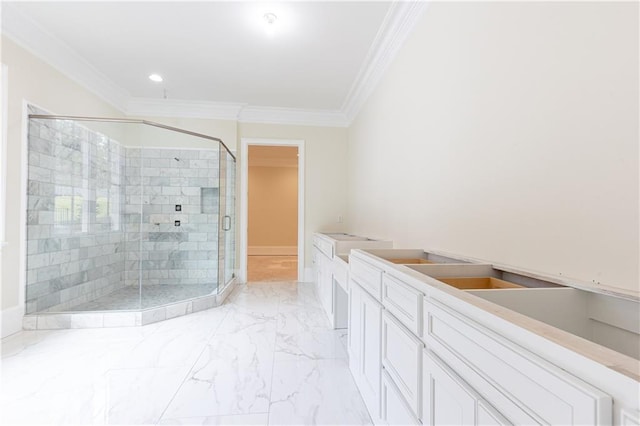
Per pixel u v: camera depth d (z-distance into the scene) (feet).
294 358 6.53
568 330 2.64
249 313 9.66
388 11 7.15
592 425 1.25
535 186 3.48
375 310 4.36
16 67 7.81
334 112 14.52
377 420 4.27
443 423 2.47
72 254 9.81
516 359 1.68
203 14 7.49
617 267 2.56
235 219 14.26
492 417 1.84
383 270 4.14
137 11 7.41
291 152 21.62
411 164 7.04
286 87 11.76
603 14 2.68
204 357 6.54
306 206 14.70
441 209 5.65
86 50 9.20
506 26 3.96
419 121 6.63
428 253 5.75
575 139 2.96
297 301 11.09
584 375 1.35
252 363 6.28
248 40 8.59
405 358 3.28
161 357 6.52
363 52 9.11
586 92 2.85
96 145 10.82
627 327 2.34
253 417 4.59
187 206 13.12
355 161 13.20
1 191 7.51
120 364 6.20
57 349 6.91
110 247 11.39
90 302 10.05
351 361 5.92
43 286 8.78
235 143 14.12
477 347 2.05
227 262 13.66
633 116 2.44
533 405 1.56
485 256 4.40
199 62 9.89
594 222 2.77
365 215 11.35
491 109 4.26
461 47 5.03
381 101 9.40
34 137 8.43
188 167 13.16
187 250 13.11
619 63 2.54
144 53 9.37
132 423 4.43
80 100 10.27
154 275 12.78
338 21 7.64
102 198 11.07
